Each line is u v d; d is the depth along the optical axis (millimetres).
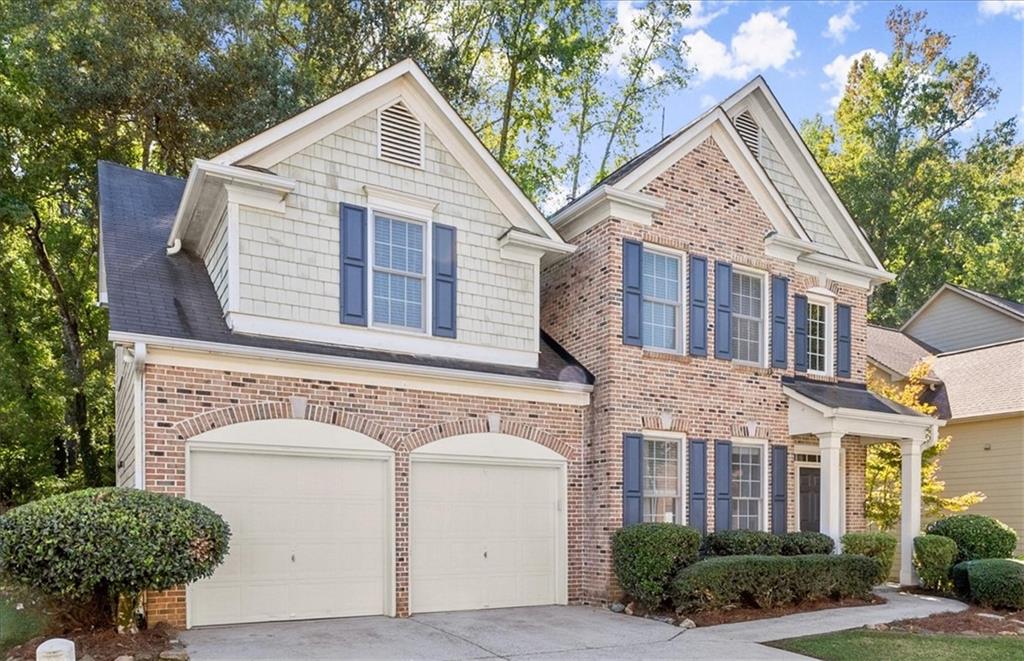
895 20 39844
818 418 14367
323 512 10383
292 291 10727
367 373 10844
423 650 8641
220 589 9523
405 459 11039
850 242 17281
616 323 13055
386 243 11742
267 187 10555
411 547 11000
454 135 12422
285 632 9195
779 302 15336
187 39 21891
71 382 22391
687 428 13594
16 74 20641
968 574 13430
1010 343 22797
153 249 11844
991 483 20188
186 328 9758
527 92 28922
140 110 21859
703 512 13570
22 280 22812
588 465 13070
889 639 10125
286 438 10109
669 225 13914
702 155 14531
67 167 22094
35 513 7719
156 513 8078
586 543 12859
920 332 29281
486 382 11945
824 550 13664
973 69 38906
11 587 9281
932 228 38031
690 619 10961
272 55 23016
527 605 12164
